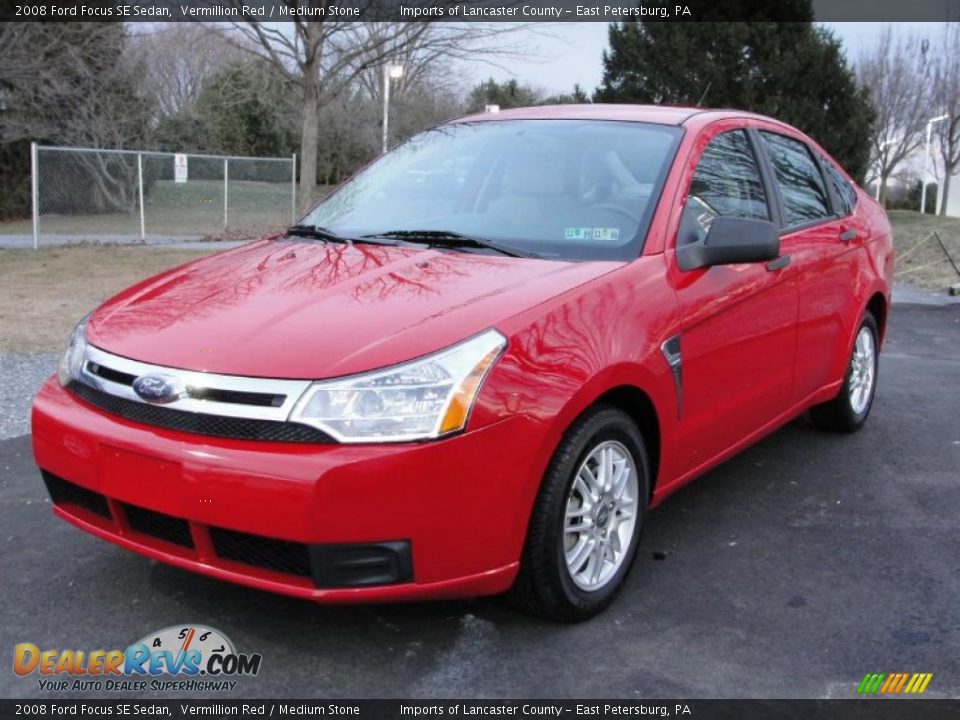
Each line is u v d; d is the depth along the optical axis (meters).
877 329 5.72
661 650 3.09
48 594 3.43
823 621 3.31
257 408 2.75
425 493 2.71
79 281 11.75
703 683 2.91
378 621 3.24
